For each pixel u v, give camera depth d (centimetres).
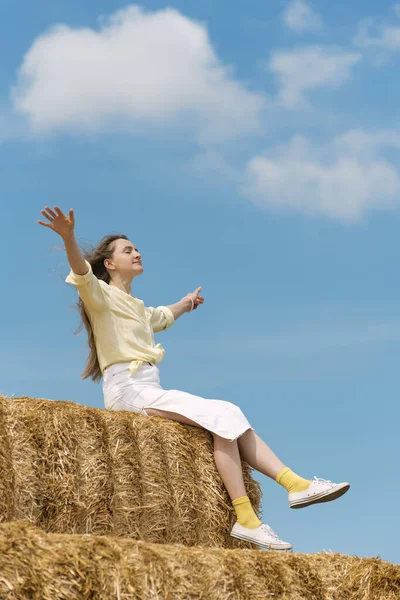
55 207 566
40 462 488
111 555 373
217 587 403
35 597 343
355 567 479
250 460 570
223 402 582
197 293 723
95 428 515
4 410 489
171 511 532
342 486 538
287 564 453
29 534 363
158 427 550
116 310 609
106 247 654
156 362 616
